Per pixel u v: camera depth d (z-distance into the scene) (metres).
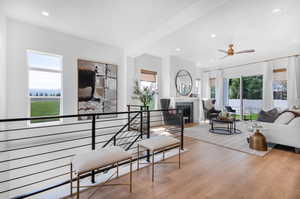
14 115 3.17
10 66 3.11
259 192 1.74
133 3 2.59
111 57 4.79
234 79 6.97
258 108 6.22
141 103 5.41
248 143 3.56
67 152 3.86
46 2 2.55
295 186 1.85
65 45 3.87
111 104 4.76
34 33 3.40
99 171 2.02
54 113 3.79
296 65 5.10
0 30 2.67
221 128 5.24
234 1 2.50
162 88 6.25
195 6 2.63
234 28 3.51
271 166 2.38
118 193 1.72
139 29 3.62
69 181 1.85
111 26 3.46
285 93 5.48
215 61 6.80
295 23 3.27
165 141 2.13
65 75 3.88
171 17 3.08
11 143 3.16
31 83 3.48
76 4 2.61
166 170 2.25
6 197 2.99
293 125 2.95
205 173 2.16
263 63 5.89
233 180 1.98
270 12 2.84
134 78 5.28
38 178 3.43
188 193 1.72
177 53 5.61
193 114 6.62
